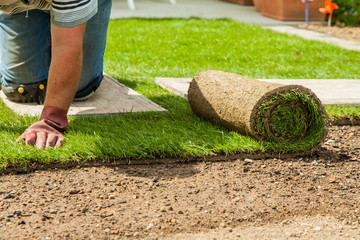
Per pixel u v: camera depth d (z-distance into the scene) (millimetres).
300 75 6781
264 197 3219
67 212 2926
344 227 2859
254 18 12836
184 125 4336
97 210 2961
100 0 4500
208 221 2879
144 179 3416
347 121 4844
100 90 5465
